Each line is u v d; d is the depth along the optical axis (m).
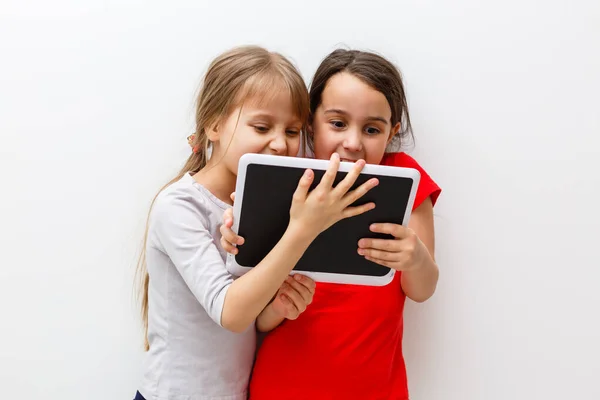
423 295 0.98
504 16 1.12
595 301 1.15
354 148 0.93
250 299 0.78
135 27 1.09
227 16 1.09
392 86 0.97
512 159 1.14
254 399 0.99
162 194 0.92
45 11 1.09
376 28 1.11
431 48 1.12
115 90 1.10
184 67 1.10
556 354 1.16
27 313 1.12
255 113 0.88
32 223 1.11
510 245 1.15
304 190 0.75
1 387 1.13
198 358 0.93
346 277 0.87
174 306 0.93
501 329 1.15
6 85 1.09
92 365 1.13
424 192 1.01
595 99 1.14
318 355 0.96
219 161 0.94
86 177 1.11
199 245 0.86
